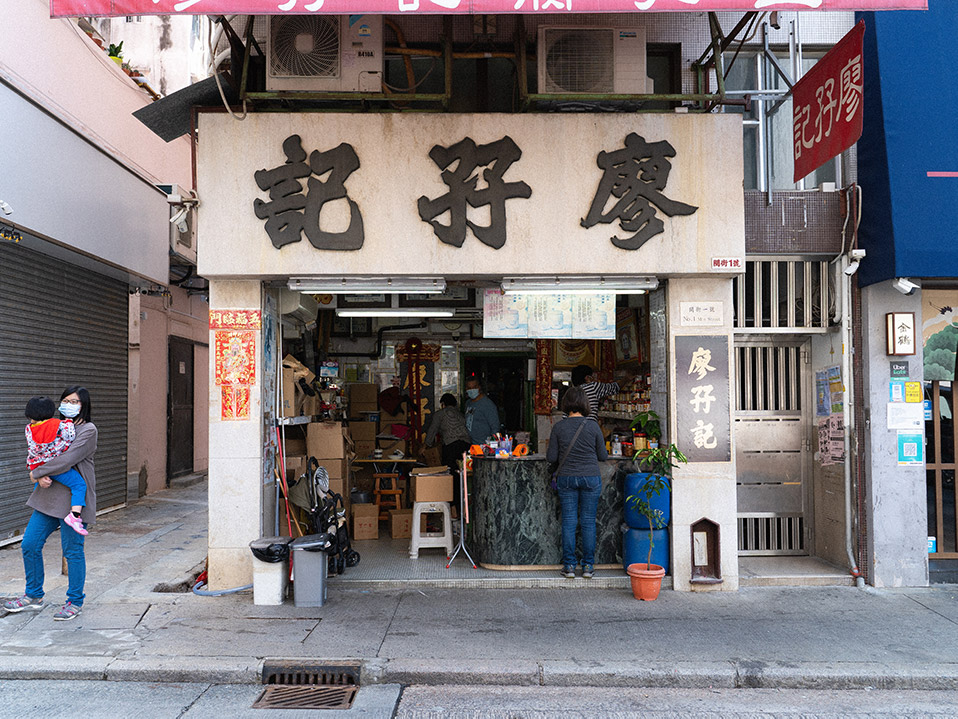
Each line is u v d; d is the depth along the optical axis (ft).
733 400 20.31
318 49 19.33
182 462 41.73
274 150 19.40
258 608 18.26
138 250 30.53
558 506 21.36
